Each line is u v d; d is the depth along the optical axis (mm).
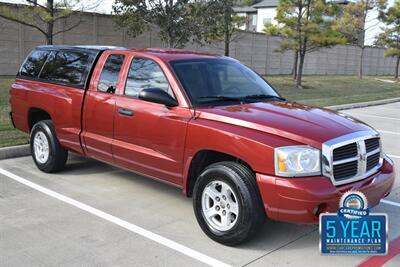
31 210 5426
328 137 4387
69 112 6359
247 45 32625
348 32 35188
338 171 4375
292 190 4152
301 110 5113
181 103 5074
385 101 19984
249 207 4348
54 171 6863
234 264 4262
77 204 5664
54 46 7141
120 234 4836
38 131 6867
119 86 5781
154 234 4863
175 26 16859
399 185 6848
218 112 4832
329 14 24625
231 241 4523
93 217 5273
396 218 5527
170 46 17234
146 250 4488
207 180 4660
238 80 5742
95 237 4746
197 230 4996
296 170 4207
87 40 22109
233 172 4426
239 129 4555
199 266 4203
